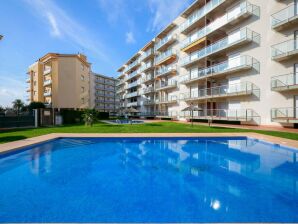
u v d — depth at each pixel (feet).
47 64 138.62
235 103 65.98
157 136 35.29
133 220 10.55
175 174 19.21
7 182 16.66
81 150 28.99
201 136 35.65
